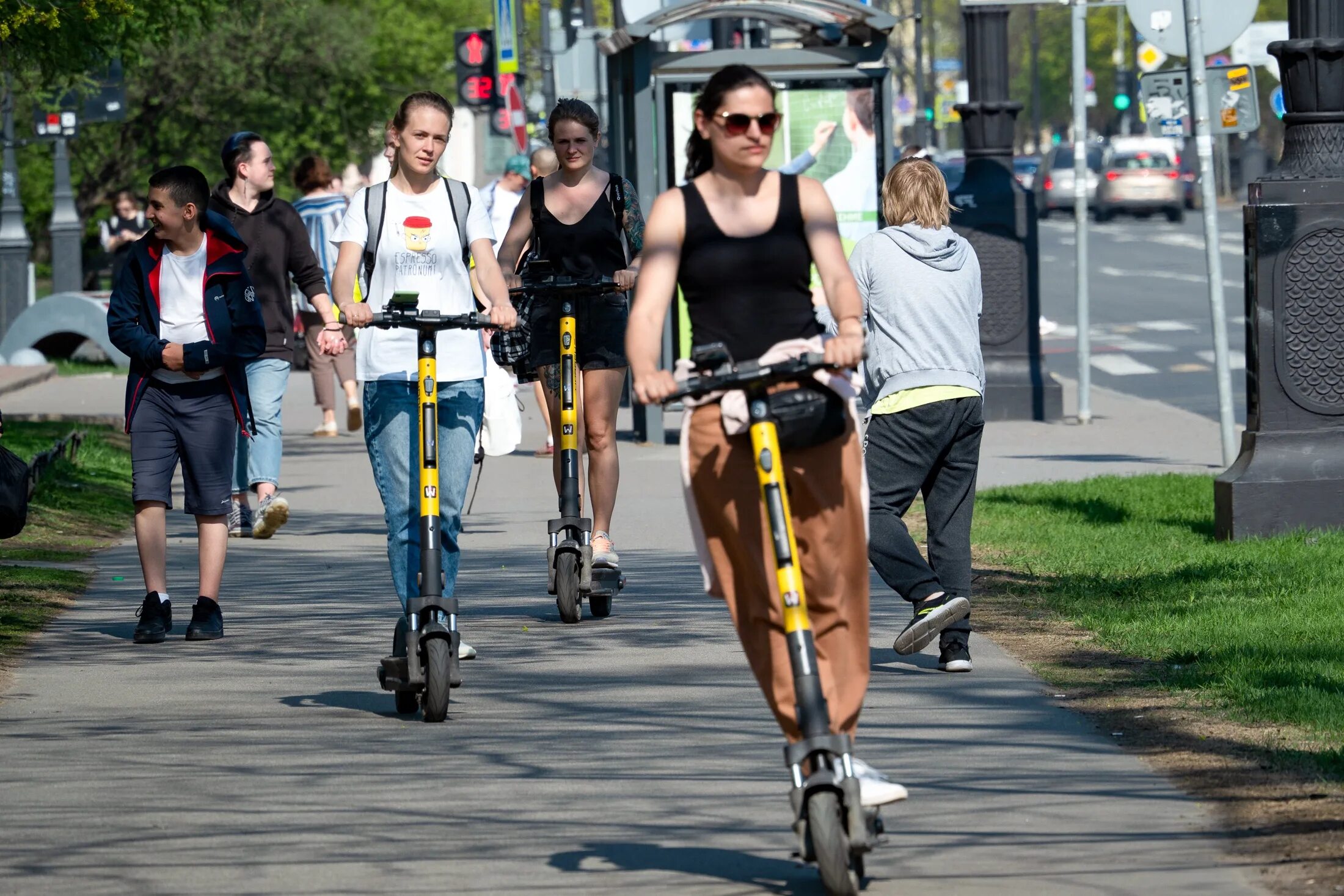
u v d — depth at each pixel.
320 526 39.97
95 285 110.25
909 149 54.59
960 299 24.06
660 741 20.69
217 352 26.69
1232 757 18.95
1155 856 15.94
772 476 14.82
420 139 22.97
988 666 24.34
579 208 28.84
